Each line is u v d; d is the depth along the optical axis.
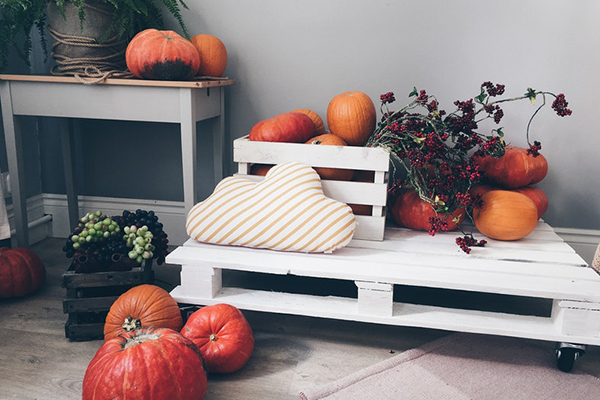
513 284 1.31
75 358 1.36
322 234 1.46
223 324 1.28
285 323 1.57
